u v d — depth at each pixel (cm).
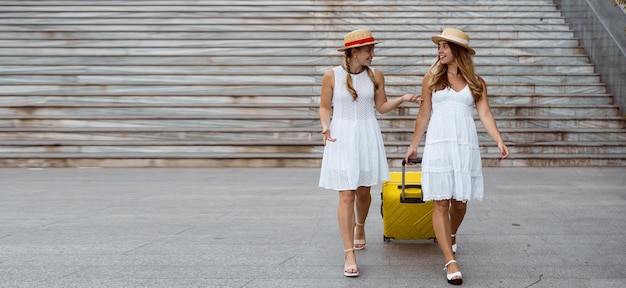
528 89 1225
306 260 468
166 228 580
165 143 1076
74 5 1566
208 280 420
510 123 1123
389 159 1024
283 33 1462
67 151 1077
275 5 1557
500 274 431
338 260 468
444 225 421
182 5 1569
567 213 636
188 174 952
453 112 427
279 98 1216
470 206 677
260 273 435
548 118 1121
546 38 1380
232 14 1539
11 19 1509
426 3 1533
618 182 842
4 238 542
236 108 1179
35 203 711
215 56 1365
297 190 795
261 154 1057
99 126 1144
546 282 413
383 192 493
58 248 508
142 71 1314
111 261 468
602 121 1116
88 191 795
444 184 418
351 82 443
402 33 1444
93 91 1248
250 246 511
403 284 409
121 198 742
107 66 1316
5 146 1069
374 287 404
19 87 1239
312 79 1277
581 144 1054
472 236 542
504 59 1330
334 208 673
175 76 1278
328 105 455
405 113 1164
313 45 1415
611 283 410
